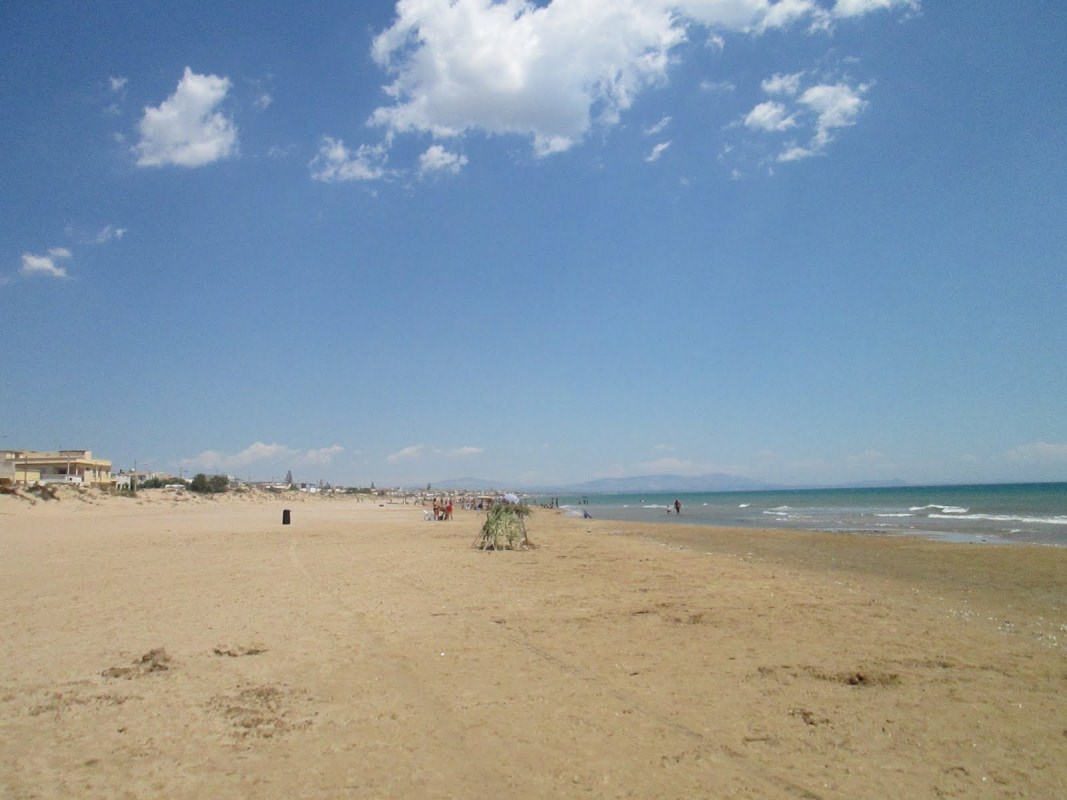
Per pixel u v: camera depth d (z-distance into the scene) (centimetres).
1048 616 1179
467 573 1702
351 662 835
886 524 4256
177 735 601
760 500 13225
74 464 9125
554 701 683
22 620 1118
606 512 7931
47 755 558
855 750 557
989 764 529
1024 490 15200
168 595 1366
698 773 513
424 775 515
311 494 15712
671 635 972
